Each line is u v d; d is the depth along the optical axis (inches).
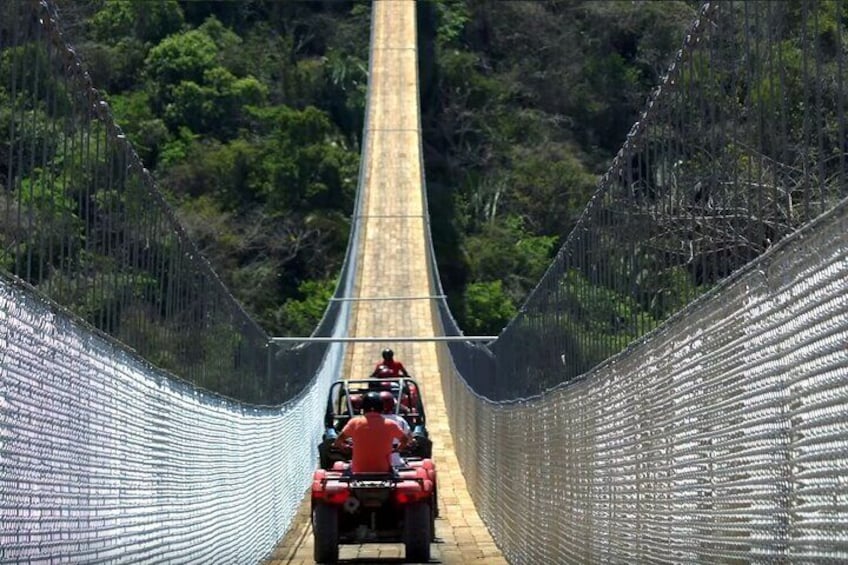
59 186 411.5
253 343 965.8
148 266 554.3
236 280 4252.0
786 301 307.7
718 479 365.4
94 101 453.1
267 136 4894.2
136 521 498.3
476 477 1349.7
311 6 6028.5
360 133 5477.4
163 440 560.4
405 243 3909.9
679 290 422.3
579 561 613.3
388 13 5940.0
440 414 2273.6
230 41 5639.8
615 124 5260.8
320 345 1721.2
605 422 542.9
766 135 327.3
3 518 332.5
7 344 338.0
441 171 5221.5
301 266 4407.0
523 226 4736.7
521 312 907.4
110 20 5022.1
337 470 896.9
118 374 472.7
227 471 763.4
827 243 281.9
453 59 5669.3
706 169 387.2
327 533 857.5
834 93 305.0
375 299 2281.0
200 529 655.1
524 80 5600.4
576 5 5634.8
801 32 307.7
